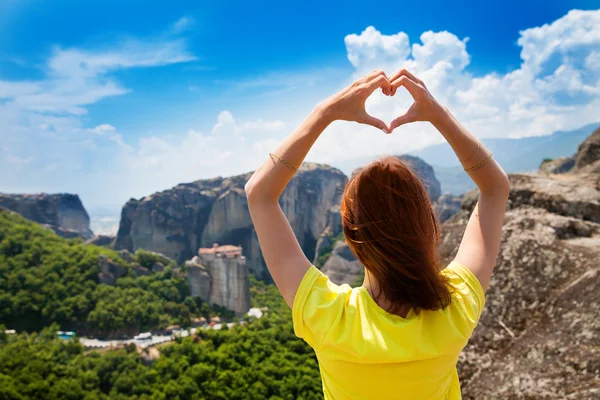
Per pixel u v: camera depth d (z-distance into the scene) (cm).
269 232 176
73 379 3881
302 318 166
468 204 623
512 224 536
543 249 486
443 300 159
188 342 4366
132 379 3953
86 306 6331
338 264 6544
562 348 395
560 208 544
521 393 381
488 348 438
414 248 154
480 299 176
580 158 1265
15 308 6134
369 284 175
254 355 4062
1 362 3909
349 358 159
